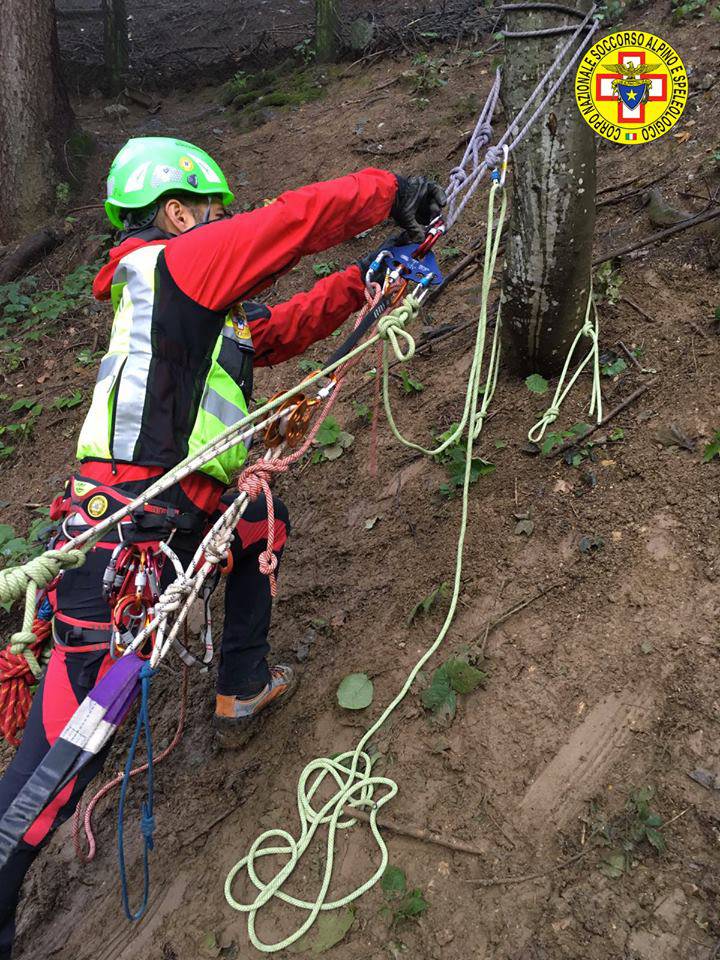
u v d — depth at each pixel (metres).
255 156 6.42
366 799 2.33
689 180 3.73
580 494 2.88
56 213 6.74
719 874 1.96
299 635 2.93
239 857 2.36
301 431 2.11
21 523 4.00
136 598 1.88
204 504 2.00
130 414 1.89
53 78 6.96
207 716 2.80
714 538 2.56
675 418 2.92
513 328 3.18
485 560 2.85
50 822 1.81
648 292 3.36
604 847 2.09
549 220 2.83
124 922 2.30
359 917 2.14
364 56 7.09
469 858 2.17
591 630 2.53
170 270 1.86
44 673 1.98
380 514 3.23
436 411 3.50
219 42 9.52
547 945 1.96
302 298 2.38
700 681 2.29
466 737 2.42
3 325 5.64
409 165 5.30
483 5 7.10
